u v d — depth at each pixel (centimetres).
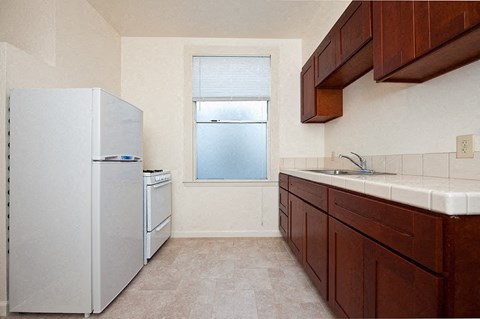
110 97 168
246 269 223
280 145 324
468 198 68
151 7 257
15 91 155
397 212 87
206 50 318
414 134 156
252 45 322
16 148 155
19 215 155
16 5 200
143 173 238
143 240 231
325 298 154
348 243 124
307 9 263
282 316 156
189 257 252
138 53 317
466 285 68
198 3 252
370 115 207
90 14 250
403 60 123
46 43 200
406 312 82
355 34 168
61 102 155
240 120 332
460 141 125
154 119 319
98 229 155
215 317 155
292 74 324
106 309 164
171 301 173
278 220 322
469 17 90
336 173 225
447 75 132
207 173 332
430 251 72
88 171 155
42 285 155
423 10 111
